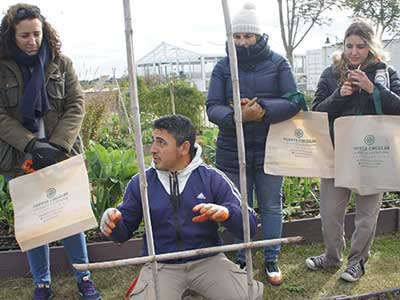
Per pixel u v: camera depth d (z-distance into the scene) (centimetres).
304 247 406
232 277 237
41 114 283
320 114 305
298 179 459
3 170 288
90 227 229
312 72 1873
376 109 290
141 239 379
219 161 333
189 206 239
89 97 913
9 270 363
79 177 240
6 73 277
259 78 314
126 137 968
